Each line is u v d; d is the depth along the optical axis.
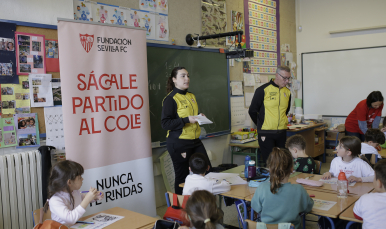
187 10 4.05
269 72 5.63
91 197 1.72
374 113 4.30
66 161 1.80
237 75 4.89
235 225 3.02
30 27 2.58
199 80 4.19
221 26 4.58
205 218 1.34
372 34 5.62
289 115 5.48
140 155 2.88
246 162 2.57
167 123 2.88
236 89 4.84
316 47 6.19
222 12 4.59
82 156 2.52
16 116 2.54
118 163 2.73
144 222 1.70
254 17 5.26
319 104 6.21
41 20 2.62
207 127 4.31
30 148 2.62
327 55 6.06
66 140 2.45
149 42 3.57
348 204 1.85
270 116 3.50
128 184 2.79
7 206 2.39
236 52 4.20
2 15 2.43
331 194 2.04
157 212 3.50
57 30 2.58
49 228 1.42
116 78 2.71
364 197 1.63
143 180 2.90
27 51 2.57
